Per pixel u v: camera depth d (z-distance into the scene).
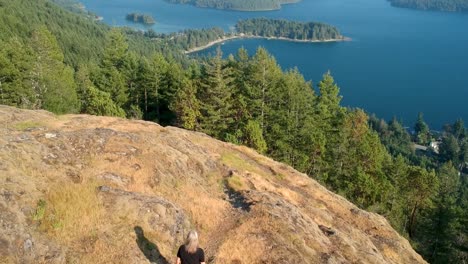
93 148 21.39
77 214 15.37
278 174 35.28
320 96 73.69
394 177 65.56
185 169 23.94
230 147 38.19
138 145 23.28
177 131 34.62
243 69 75.50
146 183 20.19
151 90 76.69
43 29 77.19
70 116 30.64
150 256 15.34
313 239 21.28
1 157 16.25
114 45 83.00
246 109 64.25
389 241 30.20
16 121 25.44
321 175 61.81
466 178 163.50
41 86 60.94
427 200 63.88
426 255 59.66
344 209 33.31
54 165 18.19
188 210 19.94
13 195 14.53
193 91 61.38
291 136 60.84
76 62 154.25
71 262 13.54
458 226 59.47
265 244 18.73
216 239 18.88
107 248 14.55
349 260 22.09
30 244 13.33
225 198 23.98
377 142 70.00
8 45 62.53
